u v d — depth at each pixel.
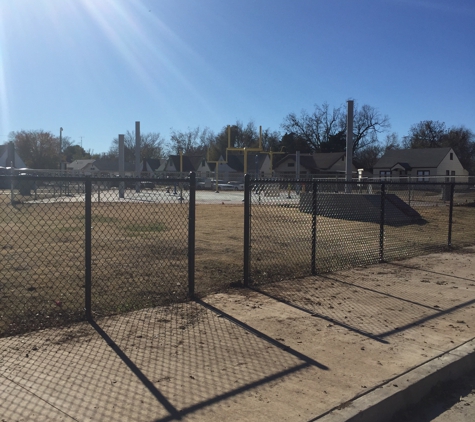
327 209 16.67
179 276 7.15
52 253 9.06
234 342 4.53
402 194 29.55
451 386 4.10
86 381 3.60
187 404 3.30
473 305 6.05
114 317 5.17
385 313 5.62
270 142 95.62
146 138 109.00
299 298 6.17
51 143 79.75
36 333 4.62
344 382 3.74
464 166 78.19
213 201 28.84
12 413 3.10
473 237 12.87
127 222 14.66
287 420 3.14
